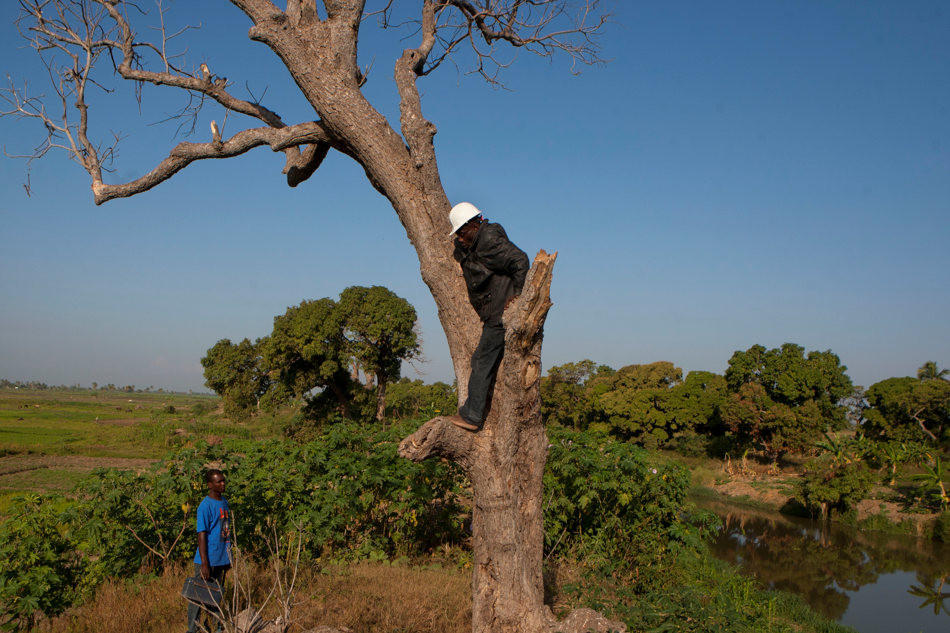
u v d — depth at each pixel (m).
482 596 5.75
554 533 9.89
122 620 6.72
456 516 10.52
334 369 49.50
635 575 9.36
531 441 5.95
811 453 45.00
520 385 5.54
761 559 23.19
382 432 11.02
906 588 20.12
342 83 6.24
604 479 9.98
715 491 40.66
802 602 15.38
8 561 7.19
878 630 15.52
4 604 7.12
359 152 6.30
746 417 46.69
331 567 8.77
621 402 59.03
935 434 47.50
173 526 8.36
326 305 51.56
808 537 28.50
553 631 5.91
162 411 91.00
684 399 56.09
